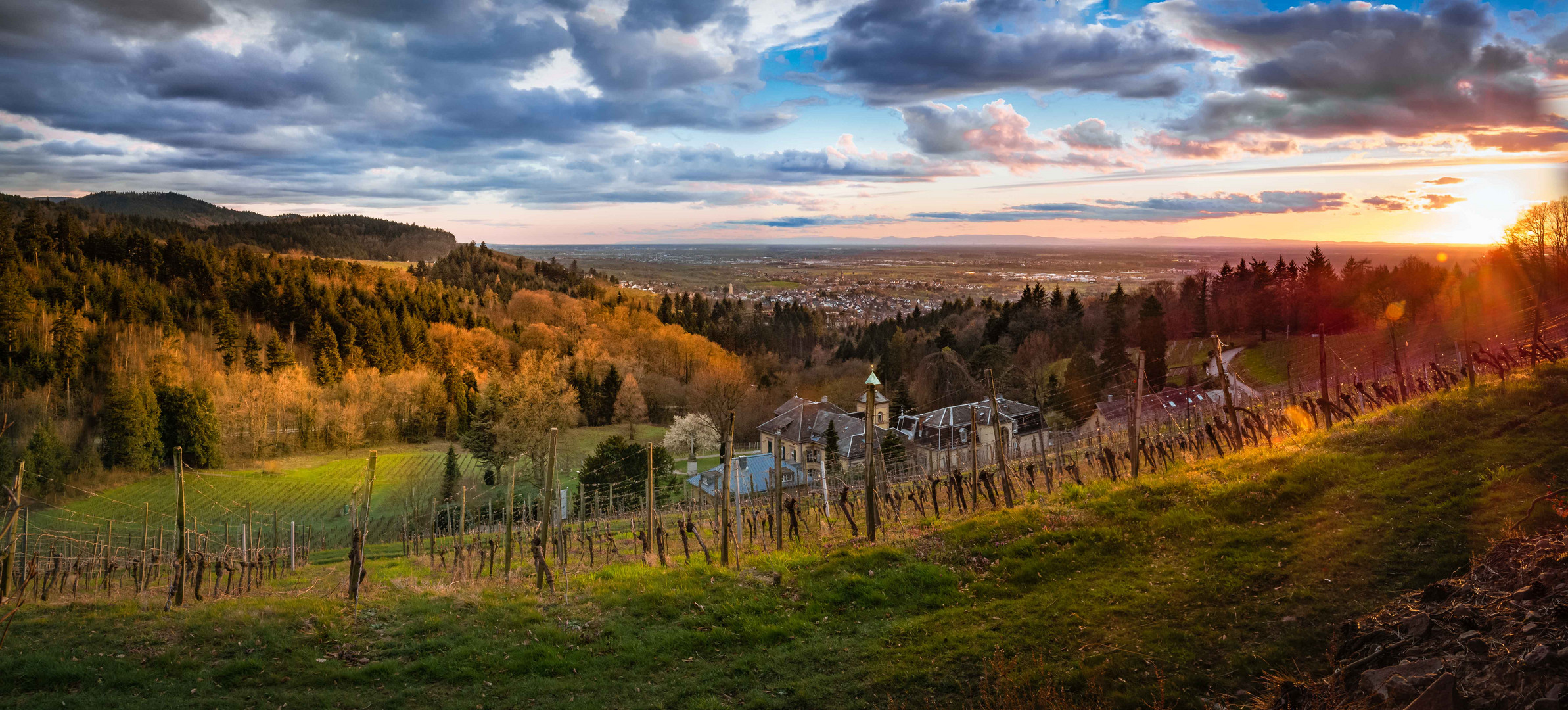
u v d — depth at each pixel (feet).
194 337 390.83
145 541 111.14
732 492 188.44
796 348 522.88
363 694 46.85
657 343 453.99
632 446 222.28
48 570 98.68
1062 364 305.12
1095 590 50.24
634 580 65.00
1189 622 43.47
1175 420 161.58
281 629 55.72
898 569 59.67
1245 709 34.91
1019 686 39.99
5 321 324.19
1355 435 69.67
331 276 573.74
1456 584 37.52
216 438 285.84
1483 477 52.21
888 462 211.20
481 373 422.00
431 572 115.03
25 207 577.02
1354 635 36.68
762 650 49.98
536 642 53.26
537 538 67.97
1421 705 27.17
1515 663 28.37
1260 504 58.29
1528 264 244.01
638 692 45.65
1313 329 333.42
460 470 284.82
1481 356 93.66
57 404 296.92
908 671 44.14
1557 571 33.37
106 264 439.22
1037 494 86.84
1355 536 48.49
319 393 344.69
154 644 53.52
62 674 48.06
